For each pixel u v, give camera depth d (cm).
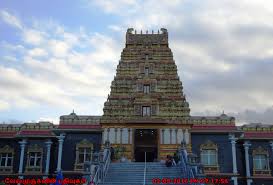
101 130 4441
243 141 4572
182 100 4441
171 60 4750
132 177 3086
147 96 4447
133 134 4250
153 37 4944
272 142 4550
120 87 4556
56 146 4644
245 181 4422
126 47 4894
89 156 4412
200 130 4428
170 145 4203
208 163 4350
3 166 4641
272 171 4456
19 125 4859
